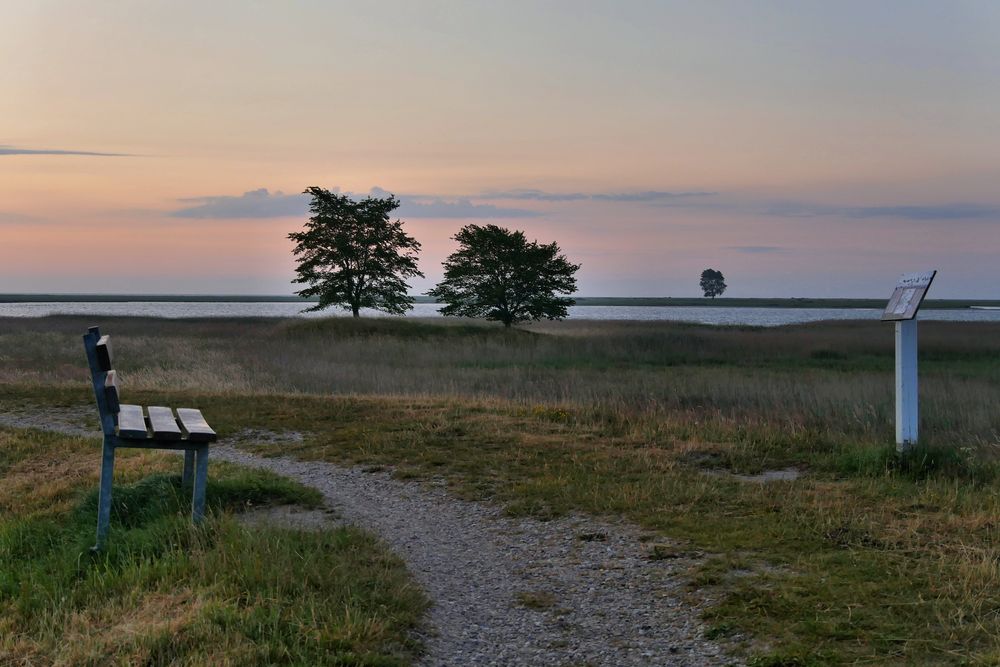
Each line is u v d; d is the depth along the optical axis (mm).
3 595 5969
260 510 8125
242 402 14828
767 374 23703
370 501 8547
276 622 4785
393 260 54750
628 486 8398
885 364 28844
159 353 27828
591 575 6090
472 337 36844
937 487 7922
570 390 17859
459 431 11688
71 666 4520
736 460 9578
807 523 6883
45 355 28250
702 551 6340
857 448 9531
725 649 4652
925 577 5469
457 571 6375
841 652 4434
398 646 4789
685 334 42281
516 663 4699
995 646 4379
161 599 5410
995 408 14180
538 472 9297
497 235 48312
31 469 10766
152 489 8102
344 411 13578
